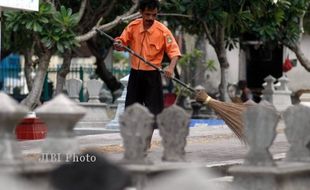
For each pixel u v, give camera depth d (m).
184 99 36.75
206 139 22.31
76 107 9.99
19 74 44.09
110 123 27.11
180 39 41.47
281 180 10.88
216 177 14.61
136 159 10.58
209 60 41.50
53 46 24.11
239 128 15.55
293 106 11.65
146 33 16.77
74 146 9.97
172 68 16.53
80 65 43.84
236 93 39.91
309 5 35.06
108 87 39.41
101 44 37.66
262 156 10.89
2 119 9.45
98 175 8.32
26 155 14.60
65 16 23.92
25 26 23.47
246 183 10.88
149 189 10.39
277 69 43.84
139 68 16.80
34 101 25.09
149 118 10.62
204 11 27.95
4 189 9.10
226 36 33.75
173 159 10.95
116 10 31.31
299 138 11.55
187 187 10.23
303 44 43.31
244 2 27.89
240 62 44.12
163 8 28.88
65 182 8.37
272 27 29.89
